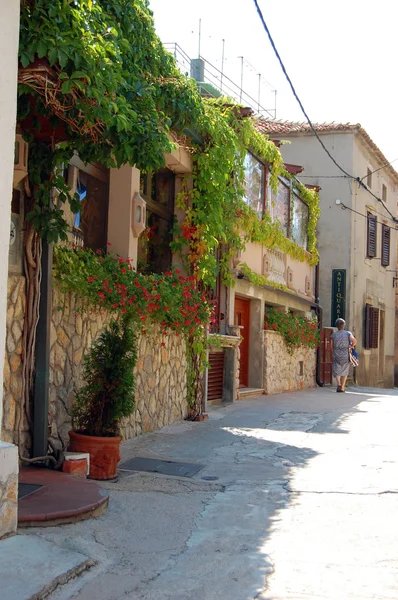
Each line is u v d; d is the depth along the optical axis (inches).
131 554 196.2
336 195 1007.0
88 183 383.2
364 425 450.3
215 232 489.4
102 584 173.5
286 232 738.8
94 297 325.7
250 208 581.9
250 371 658.2
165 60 397.7
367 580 176.6
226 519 234.7
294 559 193.3
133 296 351.3
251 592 168.6
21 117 255.1
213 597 165.6
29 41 221.5
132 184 400.8
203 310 464.1
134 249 404.5
